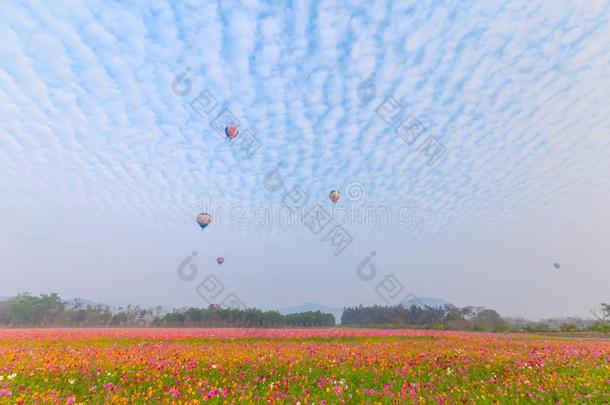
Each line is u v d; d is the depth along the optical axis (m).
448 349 14.83
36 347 15.09
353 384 8.57
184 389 7.79
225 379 8.73
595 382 8.07
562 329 46.97
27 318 71.25
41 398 6.73
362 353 13.27
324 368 10.43
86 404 6.68
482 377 9.12
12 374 8.39
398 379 9.06
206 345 17.11
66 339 19.98
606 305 51.16
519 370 9.71
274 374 9.59
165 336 23.23
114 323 68.94
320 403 6.75
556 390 7.44
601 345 17.33
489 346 16.52
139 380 8.37
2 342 17.62
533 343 18.84
